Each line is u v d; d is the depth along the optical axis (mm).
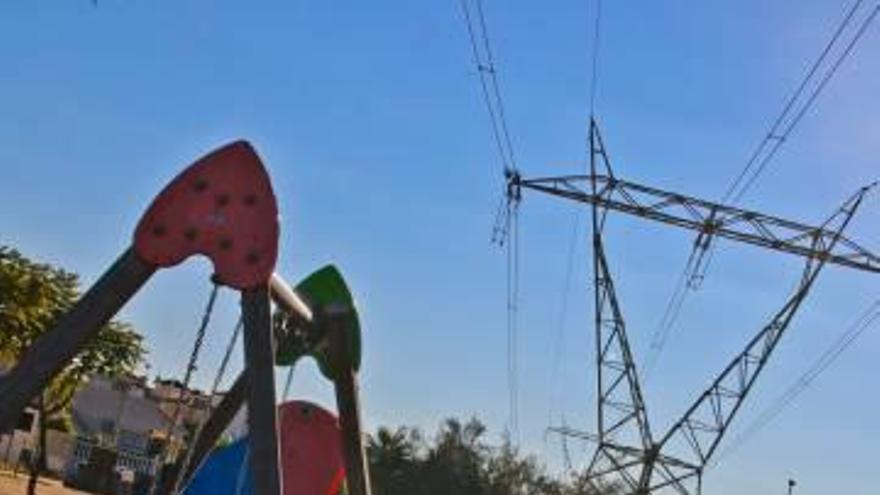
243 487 11047
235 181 7871
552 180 36875
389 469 107188
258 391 7656
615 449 45781
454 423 109250
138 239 7816
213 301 8688
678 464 44938
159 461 10578
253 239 7797
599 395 45438
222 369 9117
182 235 7816
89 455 71562
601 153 36938
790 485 68500
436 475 106750
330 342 10805
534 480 104938
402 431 109188
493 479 106312
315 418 12461
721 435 43969
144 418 93438
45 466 63812
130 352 44469
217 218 7828
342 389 10914
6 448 58656
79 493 55406
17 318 39781
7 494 44938
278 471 7562
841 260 38688
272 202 7840
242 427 12734
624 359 44750
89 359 43562
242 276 7750
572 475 53188
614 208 38000
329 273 10945
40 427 45125
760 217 38438
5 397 7578
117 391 93562
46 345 7699
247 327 7750
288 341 10578
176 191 7852
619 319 44188
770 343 42000
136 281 7840
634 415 45406
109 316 7793
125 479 64000
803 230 38719
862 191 38031
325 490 12312
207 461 11203
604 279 43375
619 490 46844
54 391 45062
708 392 43844
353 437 10930
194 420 10789
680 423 44594
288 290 9547
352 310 10914
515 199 36719
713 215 38281
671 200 38250
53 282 40781
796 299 40594
